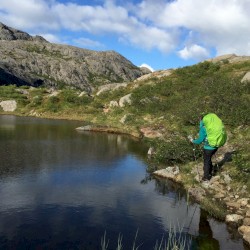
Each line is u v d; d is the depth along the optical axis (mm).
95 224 9094
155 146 19500
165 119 28797
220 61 54750
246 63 48094
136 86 56000
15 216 9375
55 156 17828
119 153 19609
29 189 11797
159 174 14367
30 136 25422
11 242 7910
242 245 8242
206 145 11875
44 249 7668
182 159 15297
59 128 32719
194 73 48906
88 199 11047
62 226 8883
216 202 10531
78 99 54688
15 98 62844
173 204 10875
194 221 9570
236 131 17719
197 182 12383
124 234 8602
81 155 18484
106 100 54375
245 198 10352
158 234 8688
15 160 16328
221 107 22141
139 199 11273
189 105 24797
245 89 25453
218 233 8859
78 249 7738
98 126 31844
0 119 41688
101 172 14719
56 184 12570
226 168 12586
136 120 32750
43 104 56281
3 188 11797
